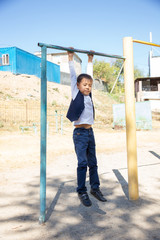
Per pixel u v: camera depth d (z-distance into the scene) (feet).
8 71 84.84
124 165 16.94
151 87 113.70
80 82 8.42
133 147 9.52
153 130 47.88
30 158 20.21
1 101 55.77
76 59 151.84
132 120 9.45
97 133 42.01
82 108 8.18
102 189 11.19
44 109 7.52
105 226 7.39
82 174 8.07
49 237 6.72
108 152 23.04
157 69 118.01
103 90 152.25
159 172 14.47
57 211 8.64
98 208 8.88
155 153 21.58
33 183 12.46
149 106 47.42
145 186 11.60
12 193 10.80
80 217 8.09
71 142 30.76
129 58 9.53
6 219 7.99
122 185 11.82
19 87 71.87
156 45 10.61
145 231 7.05
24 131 39.50
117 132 45.37
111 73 172.24
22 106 57.06
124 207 8.92
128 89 9.48
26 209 8.89
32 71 94.38
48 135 37.06
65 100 76.79
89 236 6.77
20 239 6.63
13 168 16.44
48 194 10.61
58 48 7.95
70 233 6.95
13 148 24.94
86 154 8.86
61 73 117.50
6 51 85.56
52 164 17.70
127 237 6.69
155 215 8.19
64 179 13.25
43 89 7.51
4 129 38.73
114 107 50.31
